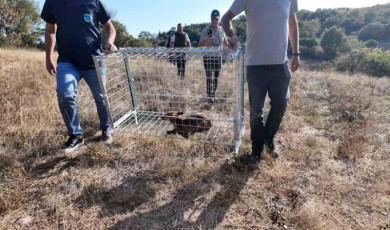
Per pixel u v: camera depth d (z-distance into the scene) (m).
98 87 2.94
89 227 1.88
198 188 2.25
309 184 2.28
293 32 2.52
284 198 2.15
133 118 3.62
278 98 2.46
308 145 2.92
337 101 4.25
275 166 2.51
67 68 2.69
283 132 3.27
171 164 2.57
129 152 2.85
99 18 2.92
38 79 4.93
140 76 3.55
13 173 2.39
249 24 2.29
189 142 2.99
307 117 3.72
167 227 1.89
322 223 1.83
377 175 2.37
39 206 2.06
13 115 3.37
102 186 2.29
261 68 2.33
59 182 2.33
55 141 2.97
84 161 2.64
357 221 1.88
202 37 4.69
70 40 2.64
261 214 1.99
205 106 3.84
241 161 2.61
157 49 2.77
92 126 3.45
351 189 2.21
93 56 2.70
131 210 2.04
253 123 2.49
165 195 2.20
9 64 6.05
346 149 2.72
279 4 2.16
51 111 3.64
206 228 1.87
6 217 1.92
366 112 3.78
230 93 3.58
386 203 2.03
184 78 3.68
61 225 1.89
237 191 2.23
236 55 2.35
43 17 2.69
